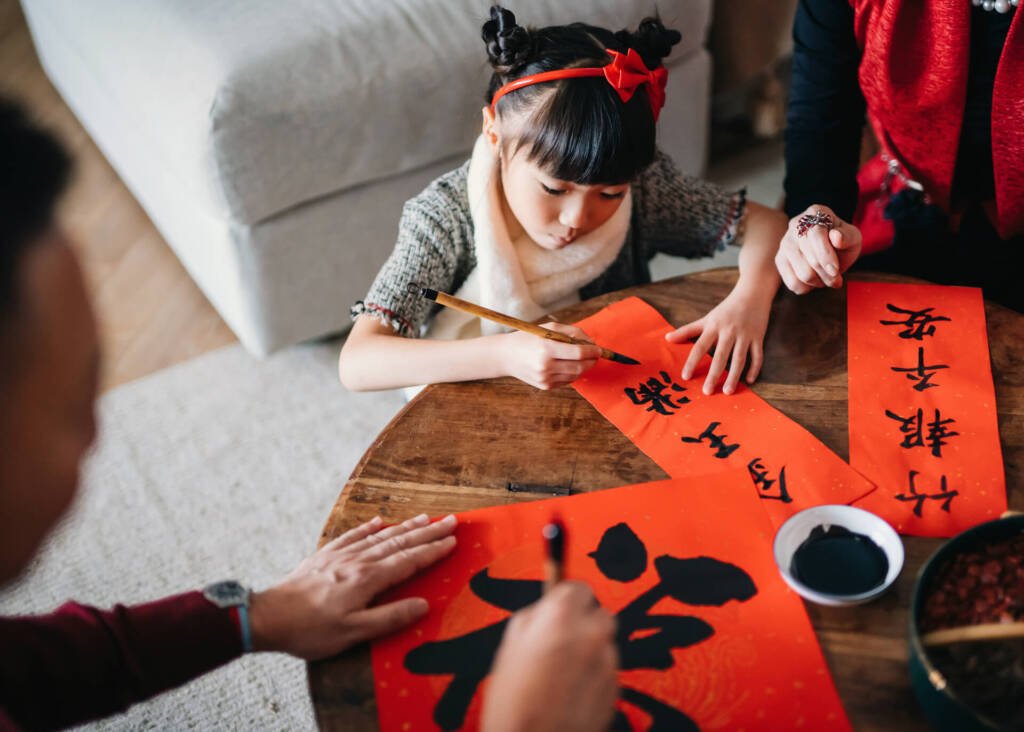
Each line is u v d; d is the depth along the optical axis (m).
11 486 0.51
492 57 1.01
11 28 3.03
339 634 0.69
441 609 0.71
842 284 1.01
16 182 0.48
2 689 0.62
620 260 1.23
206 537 1.54
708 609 0.69
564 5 1.67
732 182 2.27
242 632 0.68
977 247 1.21
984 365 0.89
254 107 1.48
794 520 0.71
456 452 0.84
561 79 0.95
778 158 2.33
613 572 0.72
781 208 1.45
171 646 0.67
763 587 0.70
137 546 1.53
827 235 1.00
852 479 0.78
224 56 1.50
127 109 1.75
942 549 0.63
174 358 1.93
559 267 1.16
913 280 1.01
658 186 1.19
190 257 1.90
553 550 0.56
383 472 0.83
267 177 1.55
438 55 1.59
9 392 0.49
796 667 0.64
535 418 0.88
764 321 0.96
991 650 0.58
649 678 0.65
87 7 1.83
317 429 1.73
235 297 1.72
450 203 1.14
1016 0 1.01
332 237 1.70
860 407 0.86
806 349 0.93
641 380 0.91
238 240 1.61
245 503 1.60
